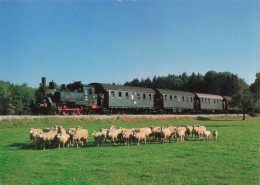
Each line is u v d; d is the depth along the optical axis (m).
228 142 22.33
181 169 13.02
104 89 47.97
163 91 59.41
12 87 83.06
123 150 18.20
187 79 160.75
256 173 12.33
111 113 50.53
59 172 12.55
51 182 10.98
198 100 68.50
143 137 20.81
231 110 82.88
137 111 55.84
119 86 51.56
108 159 15.30
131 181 11.18
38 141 18.75
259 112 79.25
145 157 15.80
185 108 64.81
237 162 14.62
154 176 11.84
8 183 10.95
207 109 71.06
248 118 71.06
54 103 40.56
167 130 21.81
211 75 137.00
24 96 82.44
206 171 12.77
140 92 54.59
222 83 122.50
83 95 45.34
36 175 12.09
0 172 12.59
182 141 22.84
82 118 40.56
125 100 51.03
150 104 57.00
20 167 13.50
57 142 19.34
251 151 17.91
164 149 18.55
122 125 39.38
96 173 12.40
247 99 64.25
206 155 16.48
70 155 16.44
